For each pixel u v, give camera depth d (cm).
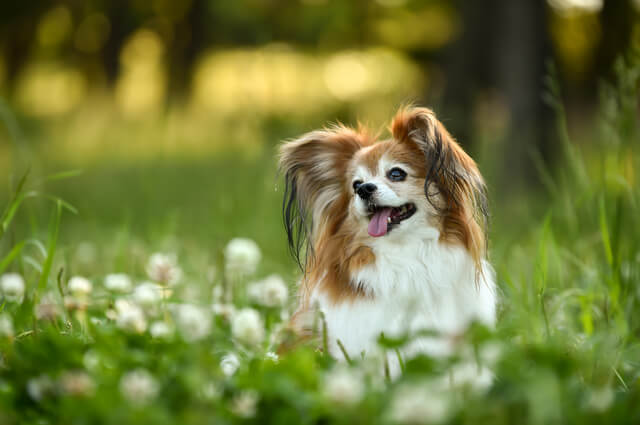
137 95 2942
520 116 1638
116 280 625
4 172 1627
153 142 1645
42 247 563
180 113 2075
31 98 3002
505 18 1683
